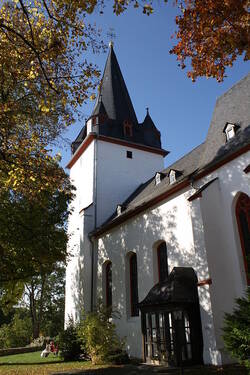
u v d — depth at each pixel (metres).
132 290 18.72
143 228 18.08
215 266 12.23
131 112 30.94
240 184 12.65
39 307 45.09
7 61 9.88
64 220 18.69
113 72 32.41
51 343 23.47
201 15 8.74
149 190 21.81
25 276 16.95
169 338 12.72
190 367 11.28
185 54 9.72
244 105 15.13
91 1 8.25
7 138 11.68
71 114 12.27
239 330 7.56
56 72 10.70
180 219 15.42
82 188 27.98
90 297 22.27
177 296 12.23
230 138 14.36
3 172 12.69
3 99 11.10
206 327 11.59
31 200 13.88
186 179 15.05
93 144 27.42
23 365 15.37
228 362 10.97
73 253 25.55
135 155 28.81
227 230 12.89
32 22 10.18
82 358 16.70
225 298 11.91
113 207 26.09
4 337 40.38
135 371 11.85
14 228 15.50
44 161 12.87
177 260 15.08
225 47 9.01
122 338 16.89
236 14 8.43
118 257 20.16
